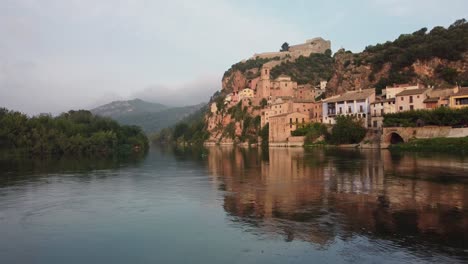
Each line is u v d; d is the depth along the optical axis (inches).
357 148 5206.7
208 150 7180.1
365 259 922.7
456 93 4667.8
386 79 6830.7
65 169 3319.4
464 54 6328.7
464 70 6230.3
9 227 1301.7
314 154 4414.4
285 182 2165.4
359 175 2342.5
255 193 1833.2
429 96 5068.9
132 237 1164.5
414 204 1482.5
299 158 3855.8
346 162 3189.0
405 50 7096.5
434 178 2133.4
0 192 2023.9
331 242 1050.7
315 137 6190.9
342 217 1310.3
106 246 1088.2
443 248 985.5
